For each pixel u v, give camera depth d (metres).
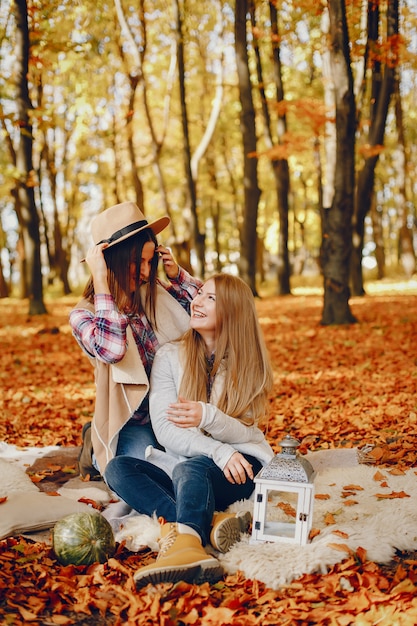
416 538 3.29
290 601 2.72
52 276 34.00
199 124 26.81
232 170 32.84
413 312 15.30
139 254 3.88
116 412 3.74
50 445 5.66
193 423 3.46
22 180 16.91
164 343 4.00
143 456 3.75
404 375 8.16
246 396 3.63
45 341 13.42
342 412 6.43
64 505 3.73
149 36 21.53
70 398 7.87
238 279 3.75
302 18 14.73
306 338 12.19
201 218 34.44
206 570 2.90
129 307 3.89
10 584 2.91
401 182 25.41
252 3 16.55
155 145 20.55
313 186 33.06
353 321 13.53
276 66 17.88
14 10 14.01
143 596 2.79
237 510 3.56
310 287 29.42
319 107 13.39
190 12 20.52
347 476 4.19
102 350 3.62
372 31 13.27
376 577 2.86
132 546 3.36
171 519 3.46
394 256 45.56
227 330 3.64
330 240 13.27
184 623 2.63
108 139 26.11
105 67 21.30
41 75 16.97
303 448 5.23
